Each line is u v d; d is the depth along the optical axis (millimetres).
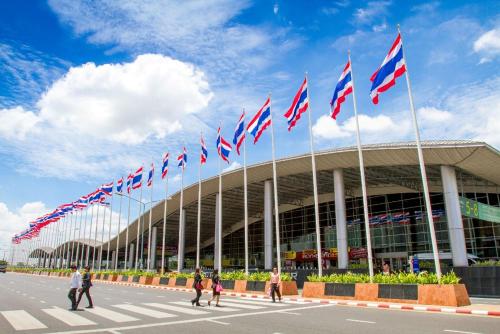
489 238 40812
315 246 58875
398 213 50594
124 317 13344
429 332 10031
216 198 57250
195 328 10883
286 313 14508
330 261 55344
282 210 64750
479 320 12320
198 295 17516
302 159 42531
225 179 51219
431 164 38781
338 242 41312
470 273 26078
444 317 13148
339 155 40344
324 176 47938
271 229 48188
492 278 24797
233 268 77375
